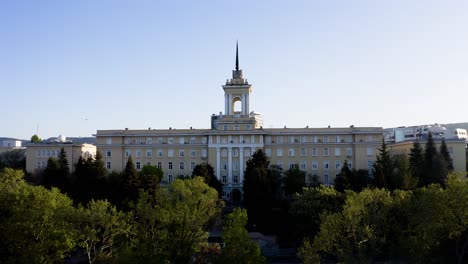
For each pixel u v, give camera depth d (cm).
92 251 8481
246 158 16250
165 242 6334
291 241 10319
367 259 7206
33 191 7019
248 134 16250
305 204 9488
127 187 11188
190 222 6844
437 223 7325
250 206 11800
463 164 15912
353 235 6988
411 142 16375
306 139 16375
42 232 6050
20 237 5628
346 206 7419
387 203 7594
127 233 7175
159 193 8319
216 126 17162
